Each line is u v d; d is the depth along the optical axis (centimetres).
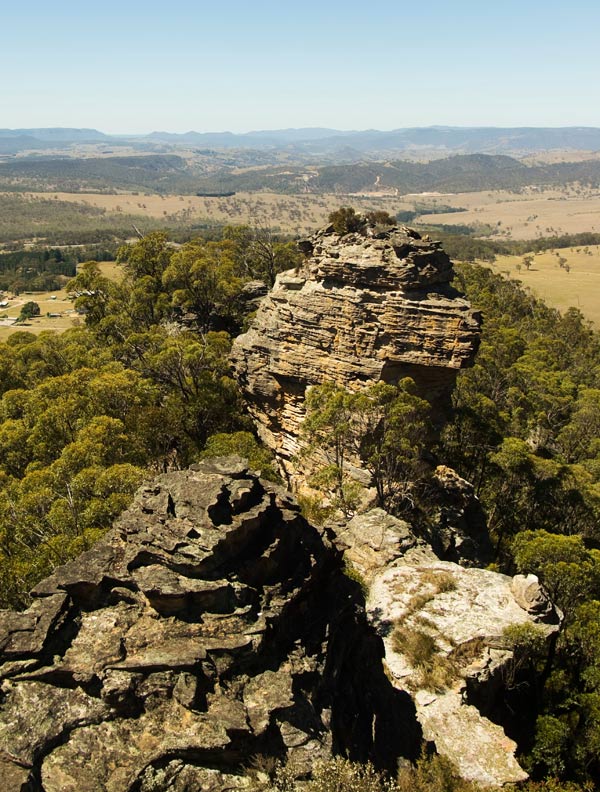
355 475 4334
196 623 1662
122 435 4034
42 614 1614
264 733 1516
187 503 1875
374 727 1964
